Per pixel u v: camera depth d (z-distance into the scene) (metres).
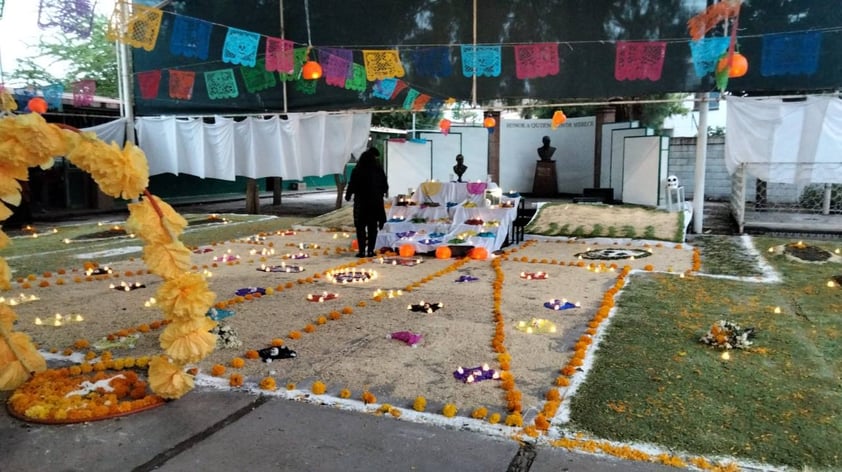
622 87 11.76
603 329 5.21
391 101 13.77
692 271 7.91
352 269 8.35
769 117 11.19
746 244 10.22
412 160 16.75
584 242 10.88
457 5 12.51
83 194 18.20
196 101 14.91
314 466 2.93
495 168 20.67
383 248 9.95
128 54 14.85
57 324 5.49
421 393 3.84
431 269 8.38
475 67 11.10
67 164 17.72
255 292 6.73
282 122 14.70
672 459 2.94
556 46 10.03
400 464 2.94
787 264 8.34
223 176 15.12
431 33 12.82
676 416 3.43
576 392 3.81
